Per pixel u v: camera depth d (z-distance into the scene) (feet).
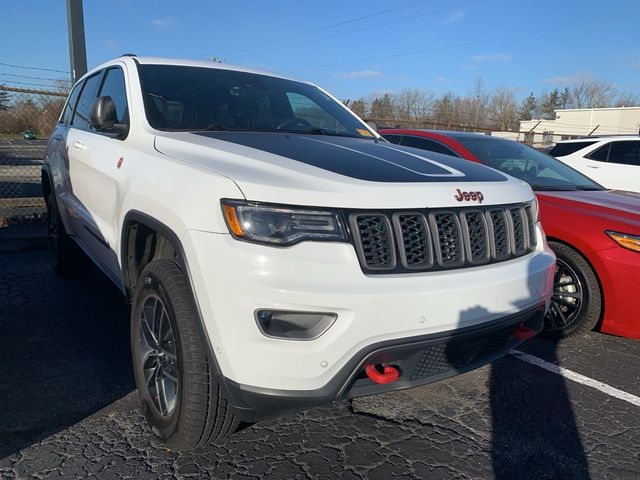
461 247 8.17
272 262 6.84
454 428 9.82
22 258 20.61
